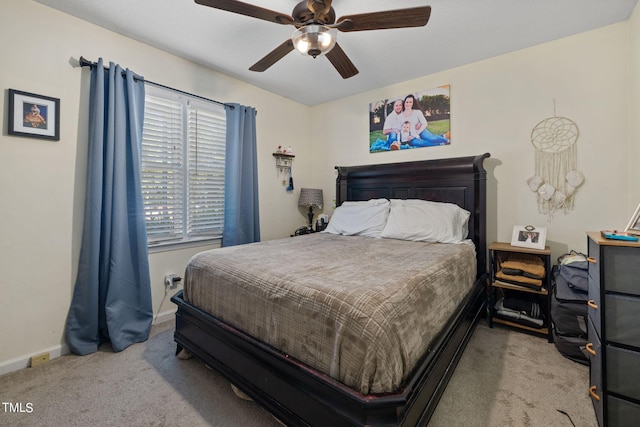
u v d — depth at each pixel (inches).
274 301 53.4
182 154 107.4
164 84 101.0
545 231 93.0
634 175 80.0
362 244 93.4
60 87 78.8
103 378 69.2
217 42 95.2
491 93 106.3
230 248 85.7
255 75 121.0
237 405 60.1
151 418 56.4
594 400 56.0
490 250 105.7
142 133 94.3
